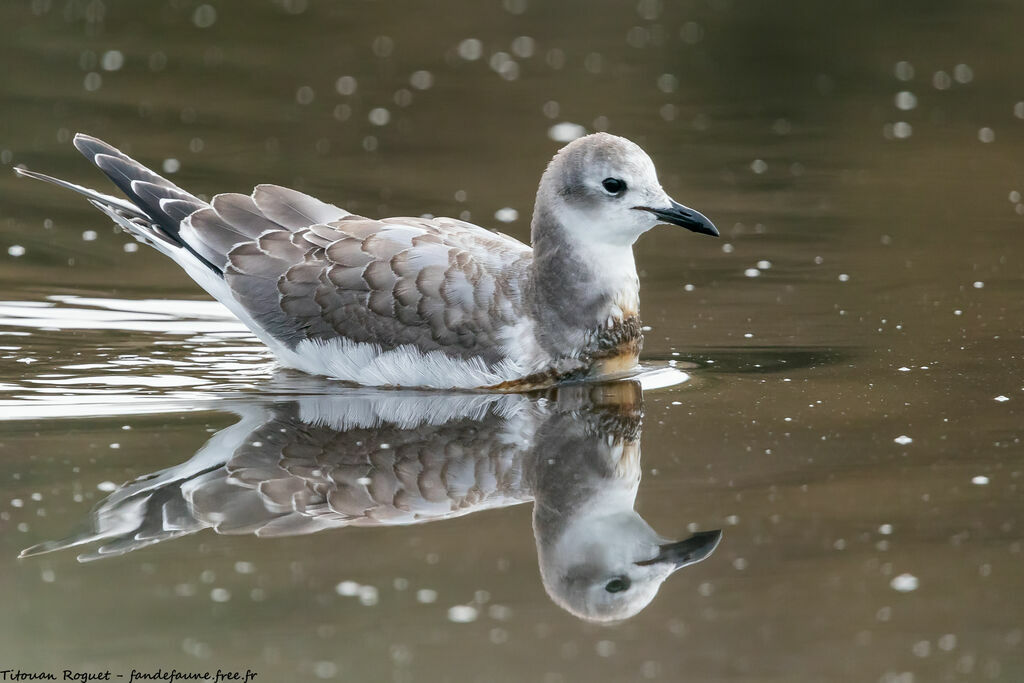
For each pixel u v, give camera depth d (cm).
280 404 1284
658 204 1347
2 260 1652
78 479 1097
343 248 1343
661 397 1309
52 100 2211
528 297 1342
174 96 2273
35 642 874
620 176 1338
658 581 970
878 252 1733
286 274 1342
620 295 1370
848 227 1827
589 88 2389
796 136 2191
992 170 2047
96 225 1795
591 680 845
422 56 2542
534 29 2717
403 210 1806
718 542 1015
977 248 1745
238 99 2278
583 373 1363
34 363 1373
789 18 2781
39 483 1088
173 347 1441
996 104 2344
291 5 2825
